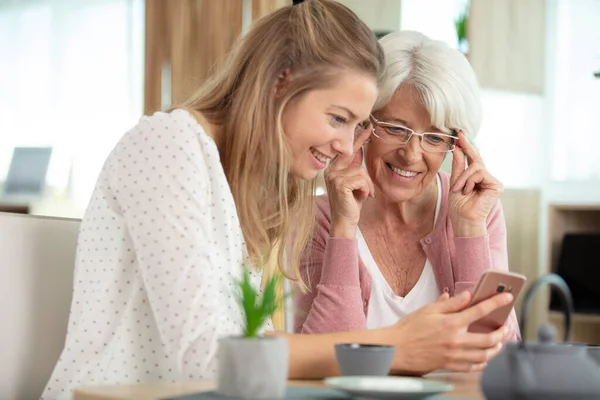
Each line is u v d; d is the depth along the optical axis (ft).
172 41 16.12
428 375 5.20
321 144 5.55
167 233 4.72
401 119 7.02
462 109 7.02
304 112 5.48
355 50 5.54
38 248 5.39
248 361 3.59
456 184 7.31
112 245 5.10
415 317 4.74
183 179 4.88
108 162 5.13
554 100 19.01
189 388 3.95
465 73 7.05
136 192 4.85
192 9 15.97
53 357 5.45
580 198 18.66
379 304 7.46
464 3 18.28
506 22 17.92
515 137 18.57
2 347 5.16
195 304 4.58
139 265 4.77
